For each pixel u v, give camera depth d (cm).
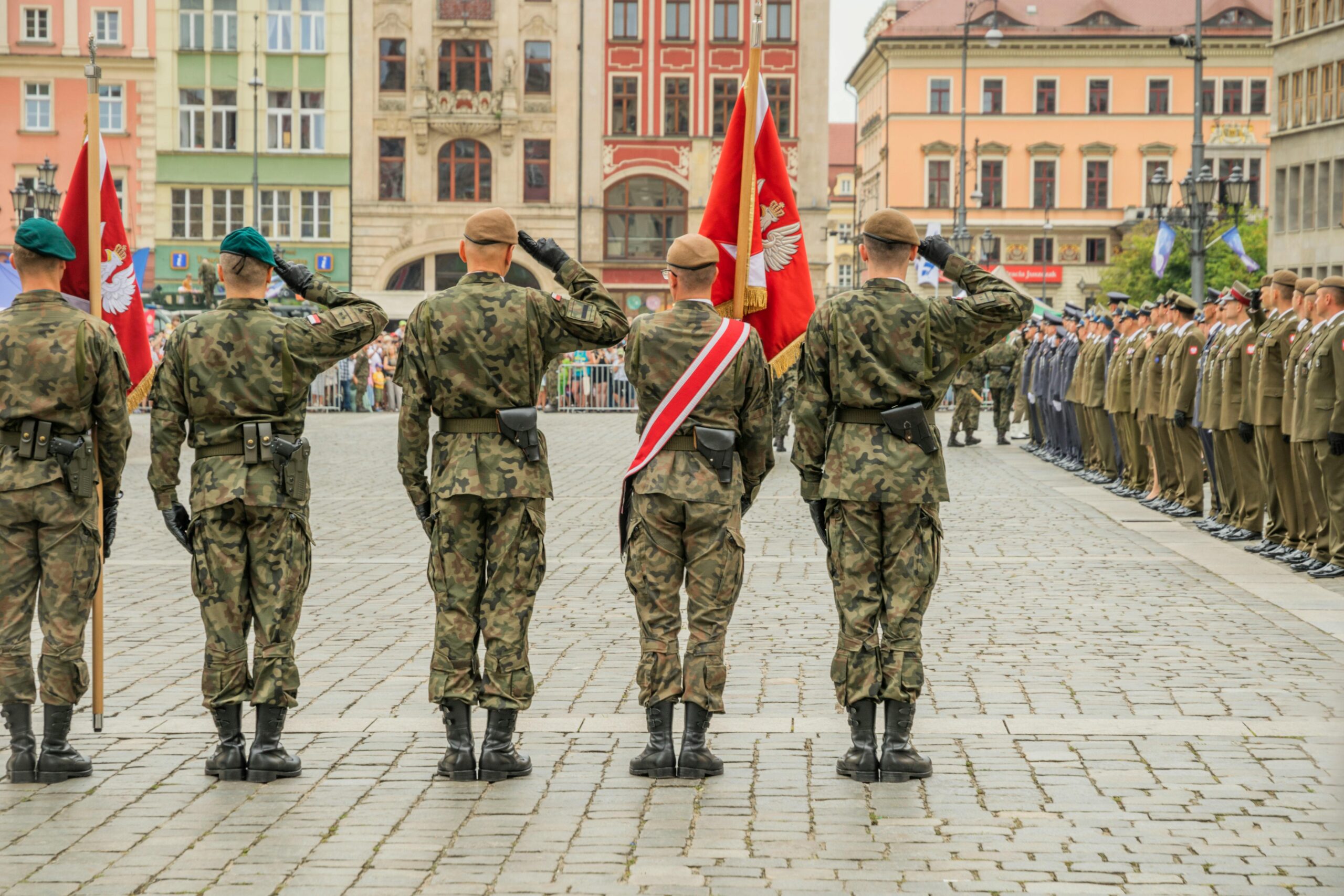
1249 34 8231
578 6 5866
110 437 659
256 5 5744
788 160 5991
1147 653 882
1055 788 611
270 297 4028
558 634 954
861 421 641
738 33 5934
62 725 637
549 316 641
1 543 634
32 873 515
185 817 579
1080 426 2216
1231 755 659
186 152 5762
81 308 762
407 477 648
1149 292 6650
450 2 5809
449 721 634
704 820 572
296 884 503
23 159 5741
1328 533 1227
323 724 724
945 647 902
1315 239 5506
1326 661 859
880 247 647
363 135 5831
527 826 566
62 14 5709
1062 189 8431
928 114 8444
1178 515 1652
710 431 643
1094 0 8481
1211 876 509
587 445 2844
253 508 634
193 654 898
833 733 705
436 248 5872
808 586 1153
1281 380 1315
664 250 6025
